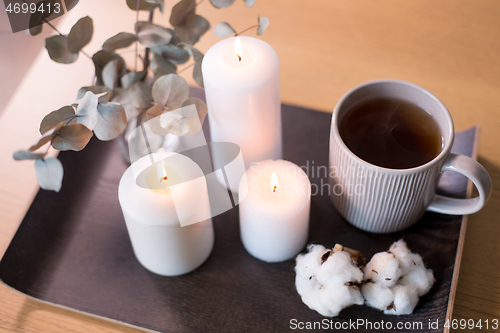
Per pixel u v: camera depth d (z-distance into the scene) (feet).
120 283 1.63
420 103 1.58
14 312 1.60
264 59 1.54
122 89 1.58
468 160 1.46
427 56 2.02
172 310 1.58
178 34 1.56
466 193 1.68
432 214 1.70
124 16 2.12
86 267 1.65
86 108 1.37
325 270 1.48
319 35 2.09
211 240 1.65
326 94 1.97
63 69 2.03
